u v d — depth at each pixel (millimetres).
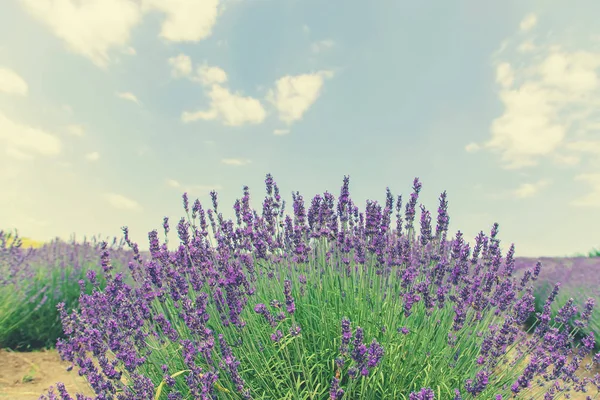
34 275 6984
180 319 3055
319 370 2682
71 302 6809
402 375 2600
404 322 3127
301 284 3326
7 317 5750
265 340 2963
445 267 3266
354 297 3320
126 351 2537
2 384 4660
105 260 2986
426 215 3307
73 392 4312
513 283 3570
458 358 2850
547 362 2752
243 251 3447
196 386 2271
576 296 7012
